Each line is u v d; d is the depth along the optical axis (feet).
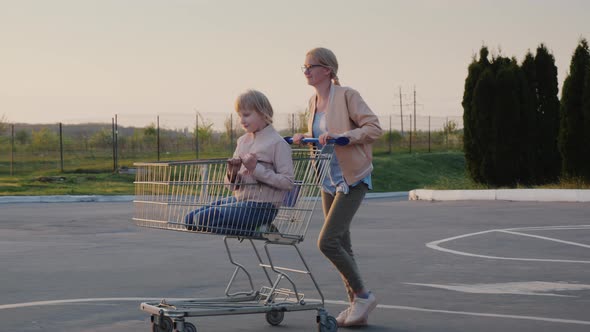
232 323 21.56
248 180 19.26
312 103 21.58
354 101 20.58
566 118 80.59
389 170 137.18
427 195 90.12
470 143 89.71
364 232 49.32
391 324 21.22
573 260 34.88
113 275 30.68
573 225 51.83
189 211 19.02
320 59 20.86
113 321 21.65
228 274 30.83
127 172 120.47
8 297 25.57
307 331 20.47
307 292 26.45
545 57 89.10
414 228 51.85
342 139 19.98
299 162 20.35
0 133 137.18
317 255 37.09
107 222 58.13
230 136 135.33
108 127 133.59
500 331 20.27
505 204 73.77
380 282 28.78
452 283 28.48
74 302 24.56
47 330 20.47
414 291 26.71
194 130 133.69
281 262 34.60
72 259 35.94
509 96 86.38
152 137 133.28
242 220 19.07
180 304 19.69
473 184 91.45
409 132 163.73
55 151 134.82
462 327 20.80
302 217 19.97
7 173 119.44
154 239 45.52
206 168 19.20
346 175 20.53
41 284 28.40
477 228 50.88
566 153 80.84
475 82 89.56
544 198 76.54
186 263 34.32
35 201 86.33
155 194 19.38
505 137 86.79
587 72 78.28
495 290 26.86
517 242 42.27
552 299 25.08
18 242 43.93
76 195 92.48
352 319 20.77
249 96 19.48
